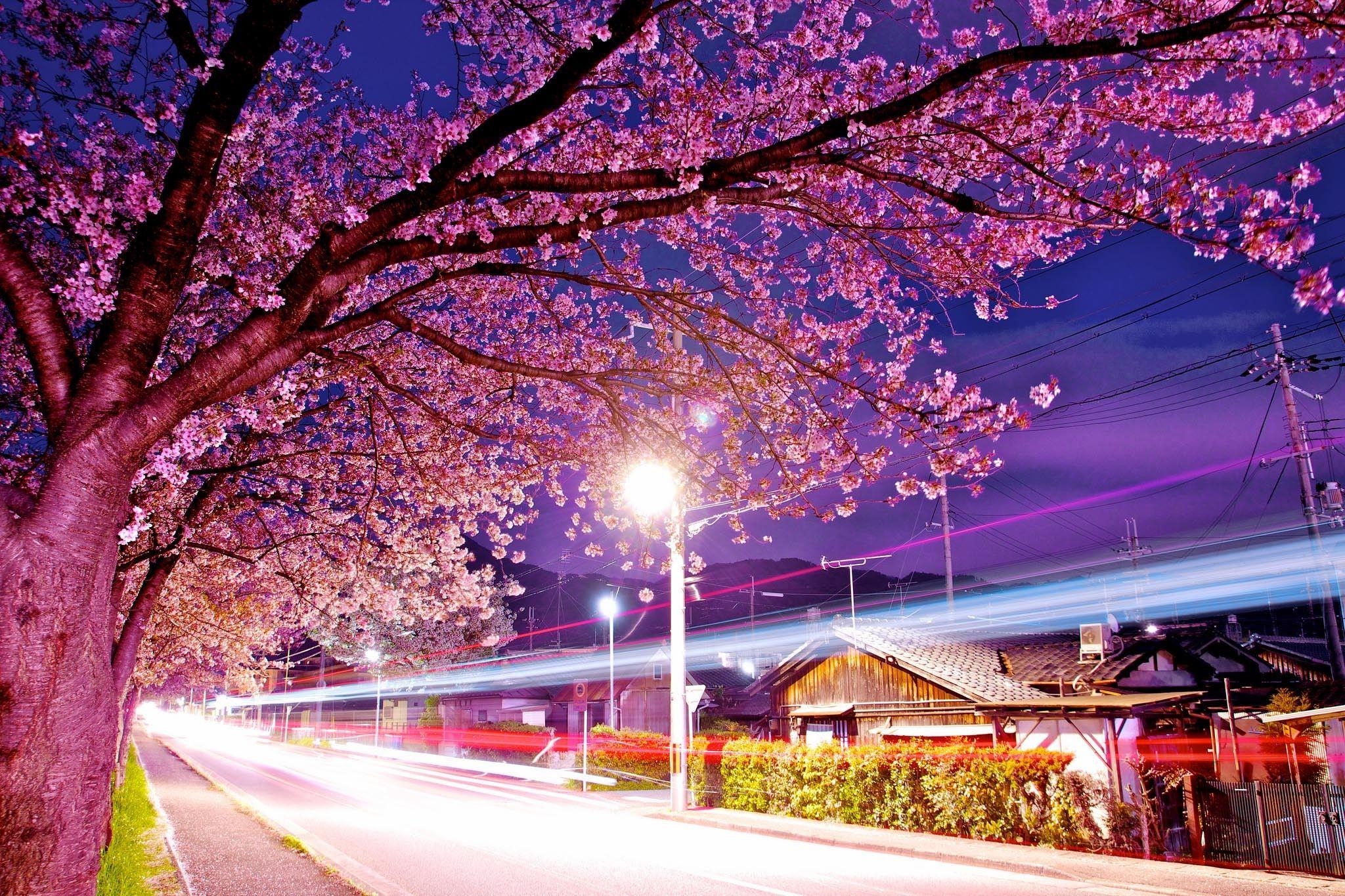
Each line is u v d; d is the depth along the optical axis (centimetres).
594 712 4700
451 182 471
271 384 801
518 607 6247
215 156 432
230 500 1048
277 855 1346
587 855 1462
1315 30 396
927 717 2169
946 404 575
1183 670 2198
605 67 675
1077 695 1942
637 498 873
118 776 2470
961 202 510
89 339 712
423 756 4575
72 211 470
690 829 1862
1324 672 2631
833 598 7188
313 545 1143
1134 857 1382
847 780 1889
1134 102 569
